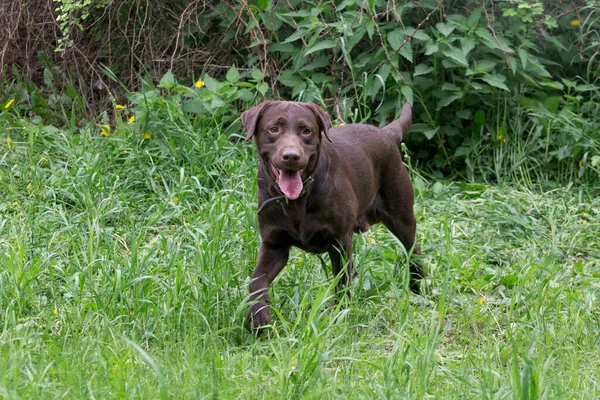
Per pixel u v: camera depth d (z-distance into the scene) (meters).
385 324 7.14
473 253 9.04
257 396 5.46
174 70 12.61
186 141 10.57
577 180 11.52
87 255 7.67
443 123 12.02
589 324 6.89
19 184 9.93
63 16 11.49
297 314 6.81
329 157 7.30
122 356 5.73
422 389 5.34
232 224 8.64
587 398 5.52
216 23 12.68
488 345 6.62
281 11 11.69
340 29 11.05
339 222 7.25
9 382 5.18
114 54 12.87
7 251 7.49
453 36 11.38
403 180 8.40
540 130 11.68
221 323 6.98
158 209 9.34
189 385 5.41
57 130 11.05
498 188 11.27
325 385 5.52
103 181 9.51
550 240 9.70
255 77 11.30
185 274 7.25
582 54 12.50
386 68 11.27
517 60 11.85
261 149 7.16
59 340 6.08
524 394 4.94
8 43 12.67
